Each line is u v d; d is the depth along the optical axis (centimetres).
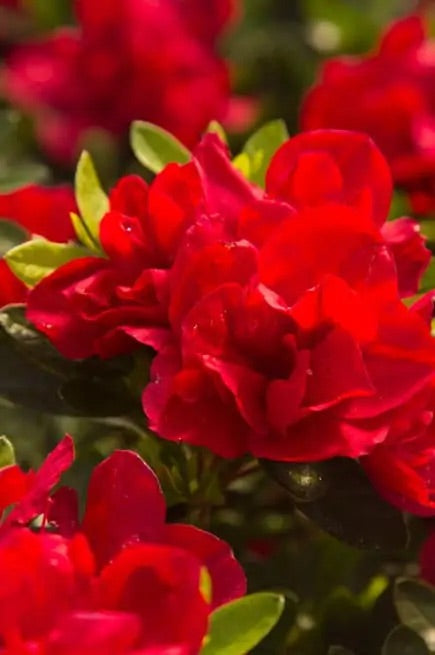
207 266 64
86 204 70
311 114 86
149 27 94
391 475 64
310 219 64
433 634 71
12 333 68
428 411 64
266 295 63
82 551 60
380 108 85
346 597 73
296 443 64
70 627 58
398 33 89
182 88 93
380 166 68
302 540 77
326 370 64
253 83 107
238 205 67
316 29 109
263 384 64
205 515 70
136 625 58
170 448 69
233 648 61
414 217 82
